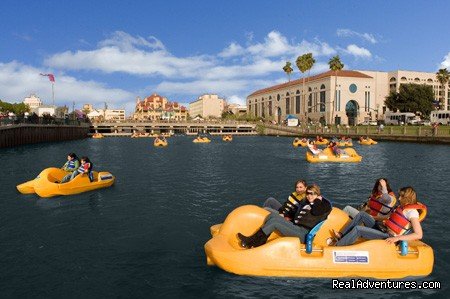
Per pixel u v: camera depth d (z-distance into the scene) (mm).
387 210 7660
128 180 18719
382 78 124062
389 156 31984
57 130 66562
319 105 112125
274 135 98812
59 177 15000
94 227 10078
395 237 6531
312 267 6488
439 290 6285
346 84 107312
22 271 7195
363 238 6941
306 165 25781
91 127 97000
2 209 12094
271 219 6797
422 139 48031
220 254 6766
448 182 17797
